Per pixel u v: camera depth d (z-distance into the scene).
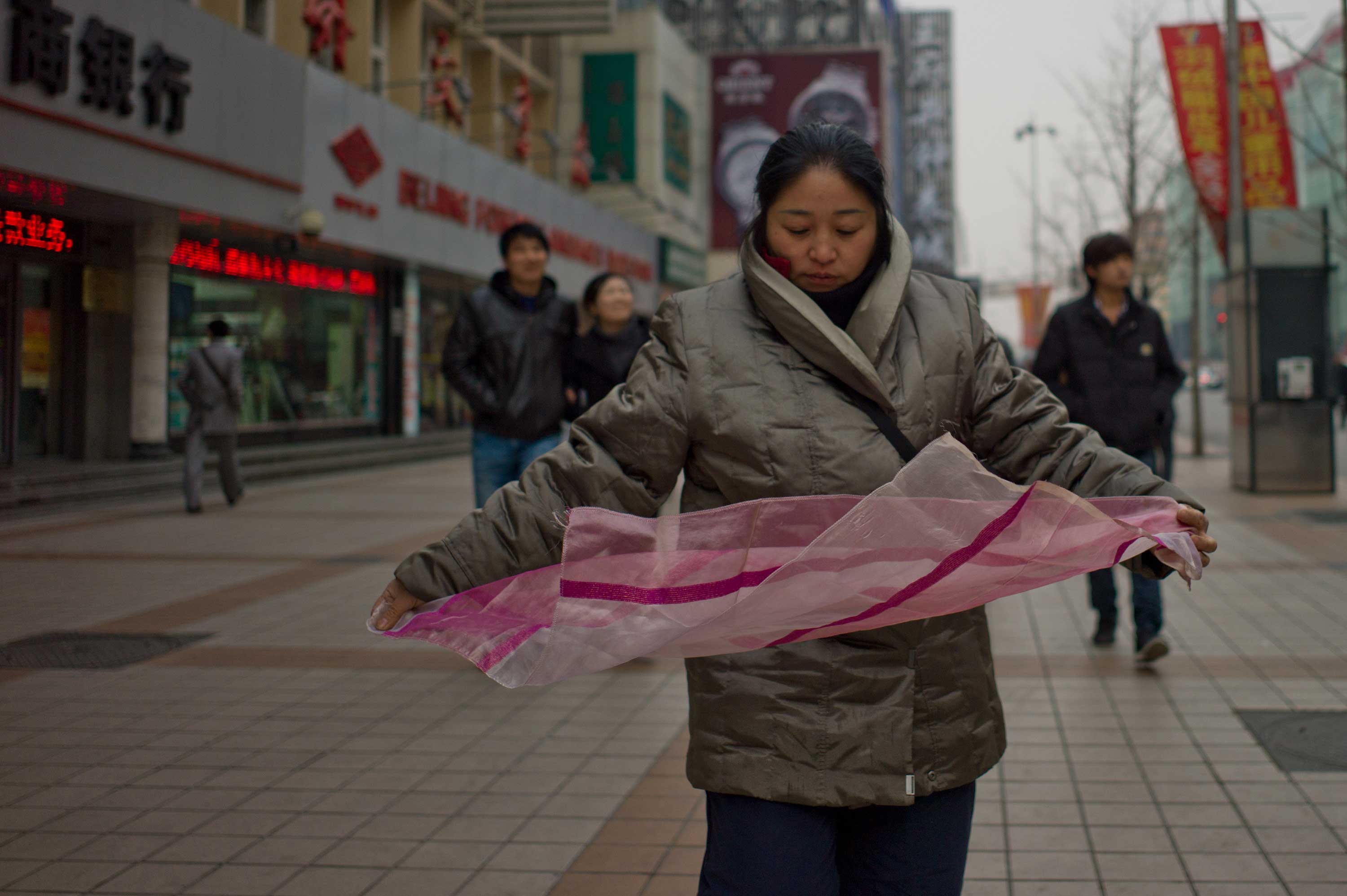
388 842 3.21
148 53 12.45
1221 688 4.64
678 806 3.47
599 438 1.80
